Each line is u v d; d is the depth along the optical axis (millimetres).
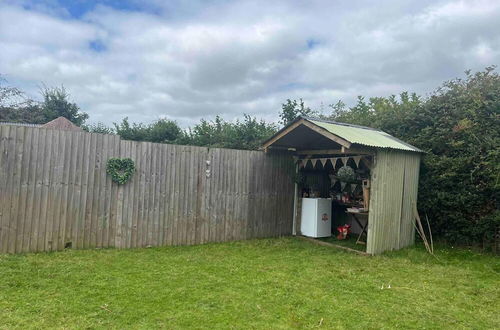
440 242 7734
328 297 4363
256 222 8156
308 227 8523
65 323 3305
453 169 7301
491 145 6980
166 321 3467
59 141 5941
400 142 7816
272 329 3404
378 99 11453
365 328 3533
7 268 4820
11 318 3334
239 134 13047
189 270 5270
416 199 7777
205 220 7422
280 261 6102
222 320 3555
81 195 6133
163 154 6914
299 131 7770
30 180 5703
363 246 7586
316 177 9320
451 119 7812
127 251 6246
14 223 5590
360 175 8297
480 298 4559
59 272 4797
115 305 3793
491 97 7715
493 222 6855
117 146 6449
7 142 5531
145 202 6715
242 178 7934
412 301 4344
